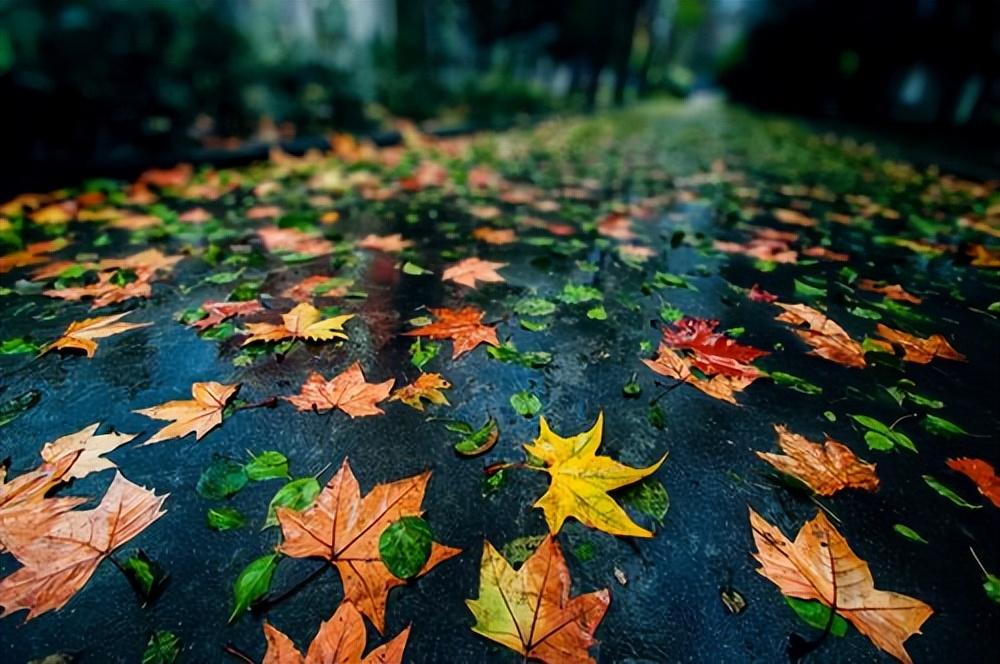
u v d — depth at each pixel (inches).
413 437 24.3
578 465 22.3
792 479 22.9
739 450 24.5
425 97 155.3
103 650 16.3
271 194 65.4
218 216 55.0
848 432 25.9
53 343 29.3
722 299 39.7
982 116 222.4
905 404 28.2
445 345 31.2
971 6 211.3
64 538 18.8
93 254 42.9
